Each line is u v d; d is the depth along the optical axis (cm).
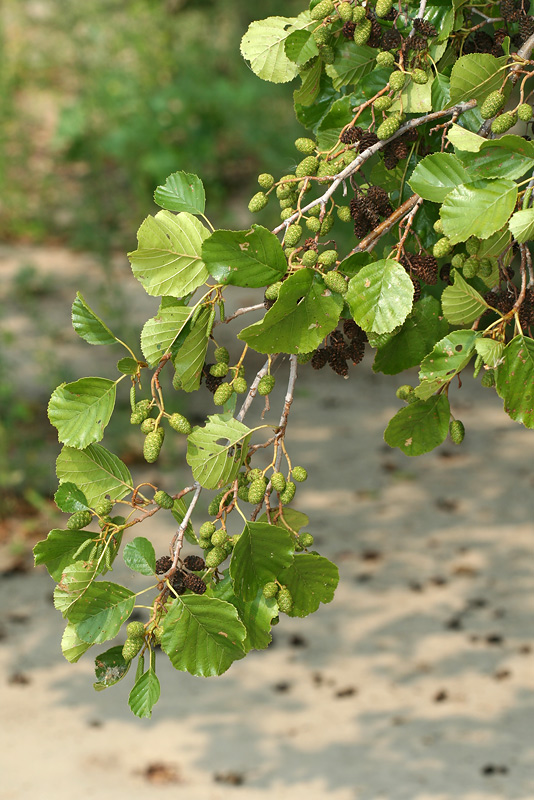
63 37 1647
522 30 194
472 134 168
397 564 677
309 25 202
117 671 172
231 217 1305
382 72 202
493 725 505
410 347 202
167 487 762
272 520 182
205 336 172
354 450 856
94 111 1423
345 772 470
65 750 489
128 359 172
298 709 526
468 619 608
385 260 173
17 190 1302
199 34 1616
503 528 724
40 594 639
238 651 167
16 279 1089
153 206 1306
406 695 535
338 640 593
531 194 165
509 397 169
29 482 750
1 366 834
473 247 176
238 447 175
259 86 1420
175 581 172
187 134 1366
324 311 169
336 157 192
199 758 484
